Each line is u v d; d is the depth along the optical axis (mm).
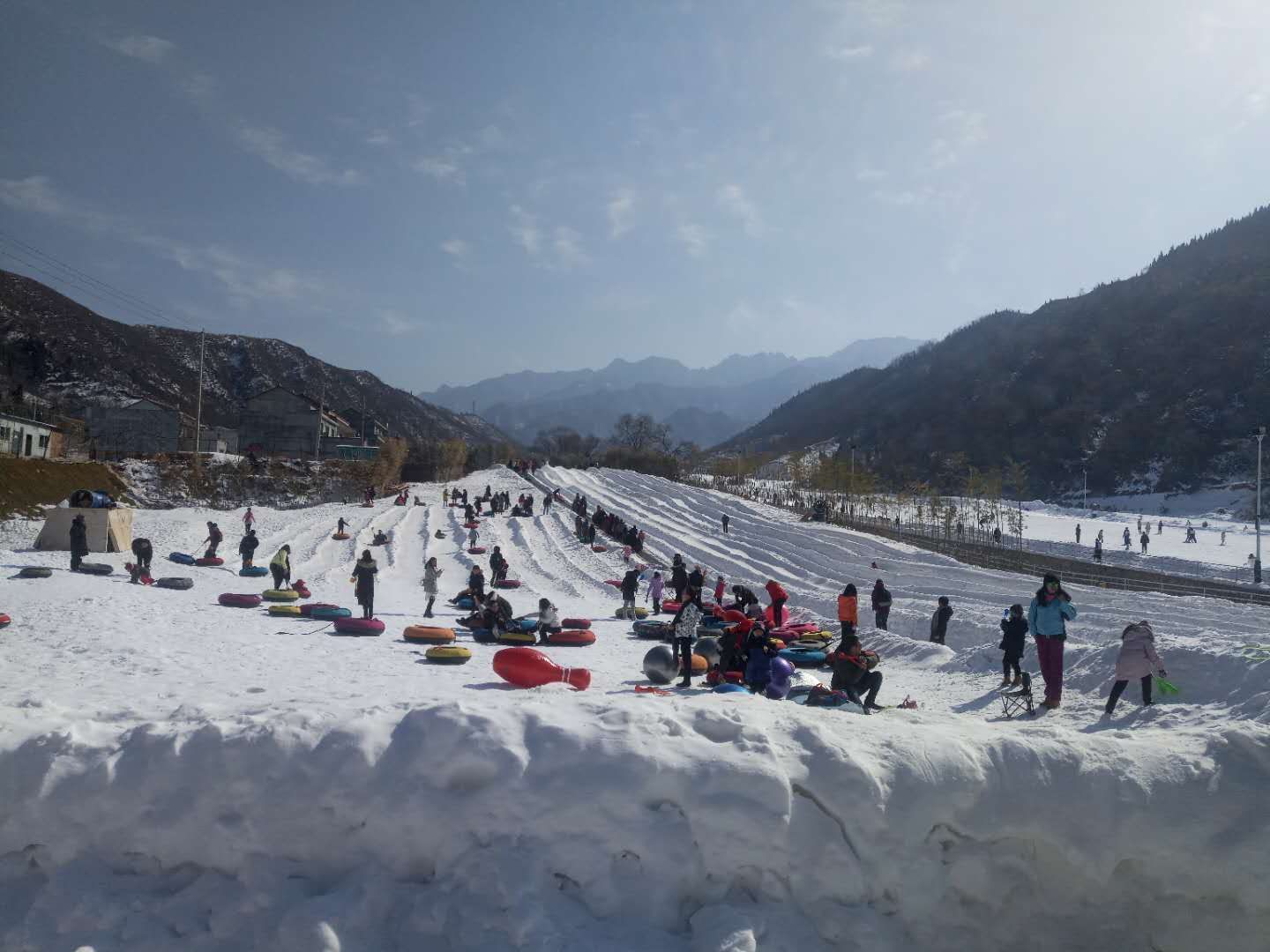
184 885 5188
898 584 34906
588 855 5145
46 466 48812
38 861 5203
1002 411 169625
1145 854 5602
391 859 5230
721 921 4910
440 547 45125
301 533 45969
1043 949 5516
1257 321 155750
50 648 14195
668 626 20766
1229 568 44406
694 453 139250
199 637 16562
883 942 5105
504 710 5652
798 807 5309
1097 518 84688
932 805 5426
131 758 5340
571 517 54781
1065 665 13375
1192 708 10273
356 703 6379
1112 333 177250
